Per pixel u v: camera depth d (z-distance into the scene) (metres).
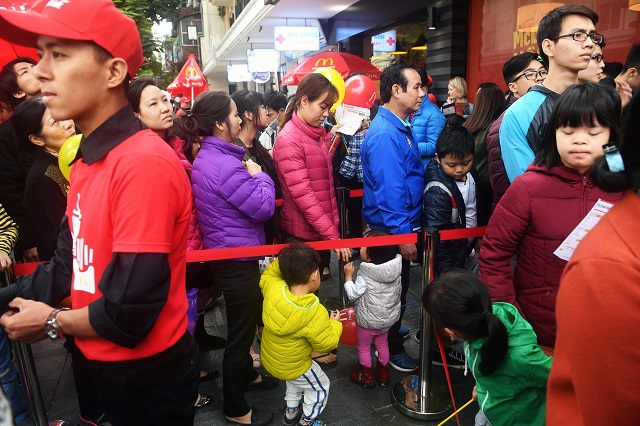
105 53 1.07
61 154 1.75
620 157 0.65
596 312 0.63
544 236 1.64
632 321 0.60
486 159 2.88
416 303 3.58
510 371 1.49
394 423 2.24
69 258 1.35
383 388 2.52
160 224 1.07
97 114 1.12
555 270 1.66
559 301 0.71
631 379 0.62
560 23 1.91
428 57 6.54
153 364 1.19
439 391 2.41
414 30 7.31
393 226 2.43
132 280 1.03
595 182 0.69
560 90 1.98
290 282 2.09
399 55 7.91
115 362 1.16
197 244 2.36
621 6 3.76
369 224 2.69
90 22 1.01
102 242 1.10
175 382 1.25
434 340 2.22
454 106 4.70
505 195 1.74
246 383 2.54
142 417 1.24
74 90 1.04
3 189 2.37
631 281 0.61
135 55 1.14
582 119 1.45
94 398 2.21
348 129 3.62
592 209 1.52
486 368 1.50
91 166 1.15
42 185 2.02
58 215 2.05
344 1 8.98
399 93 2.45
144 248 1.04
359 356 2.51
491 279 1.79
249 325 2.18
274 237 3.31
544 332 1.72
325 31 11.25
